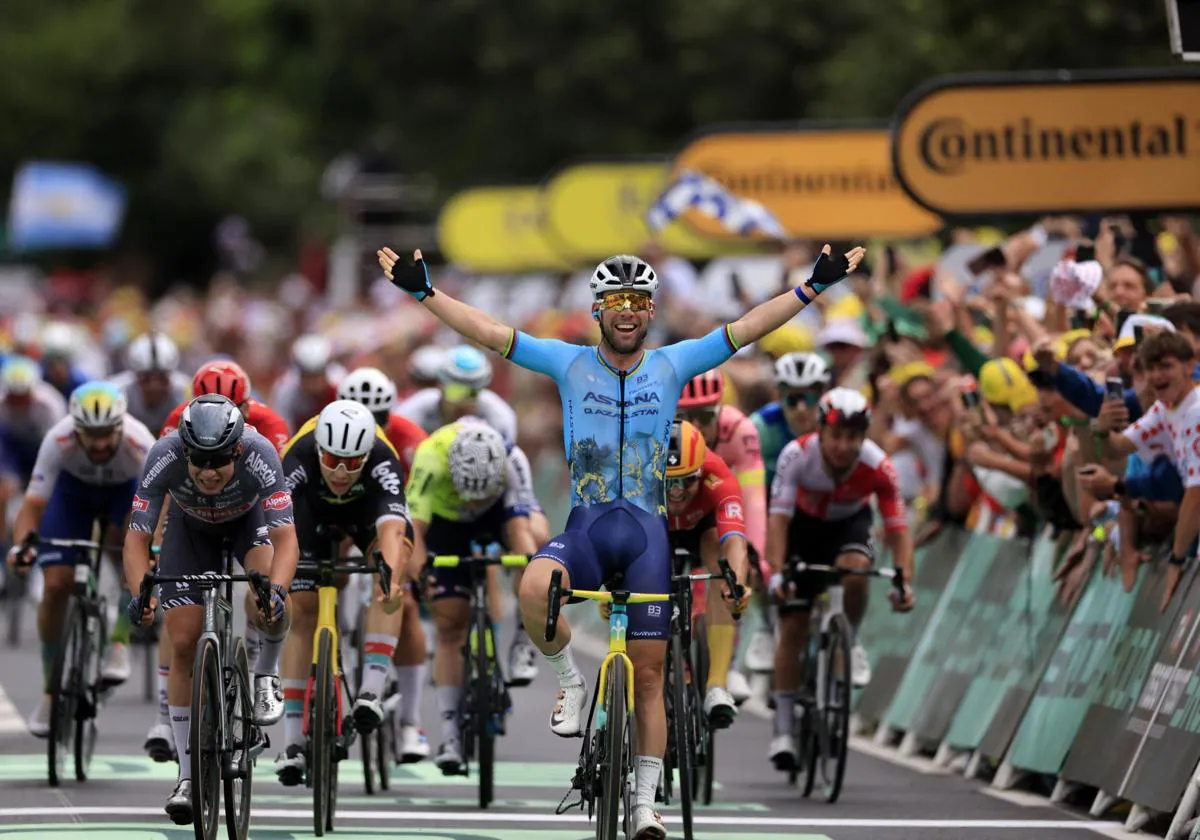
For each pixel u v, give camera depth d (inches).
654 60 3892.7
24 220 6181.1
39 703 1535.4
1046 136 1416.1
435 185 4234.7
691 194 1961.1
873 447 1206.3
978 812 1130.7
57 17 7185.0
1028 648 1272.1
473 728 1141.1
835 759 1168.2
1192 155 1408.7
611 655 910.4
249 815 984.3
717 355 943.0
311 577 1075.3
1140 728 1087.6
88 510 1262.3
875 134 2047.2
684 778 1017.5
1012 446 1317.7
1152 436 1118.4
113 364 2935.5
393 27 4217.5
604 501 929.5
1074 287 1299.2
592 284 933.8
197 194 6973.4
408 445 1273.4
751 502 1139.3
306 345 1680.6
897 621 1504.7
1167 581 1104.8
